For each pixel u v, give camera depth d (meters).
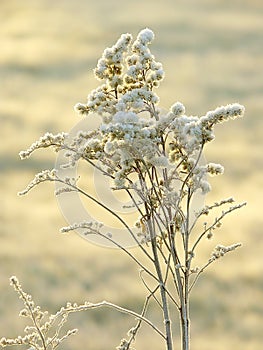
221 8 48.72
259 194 21.16
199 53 39.50
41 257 16.14
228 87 34.03
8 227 18.11
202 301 14.45
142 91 2.90
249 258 16.30
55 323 12.75
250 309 14.23
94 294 14.27
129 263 15.73
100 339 12.41
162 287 3.06
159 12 46.59
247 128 28.30
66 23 44.56
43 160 24.03
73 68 37.47
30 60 38.19
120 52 2.97
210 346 12.95
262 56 39.06
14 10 47.78
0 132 27.34
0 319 12.57
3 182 22.14
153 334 12.63
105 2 49.56
